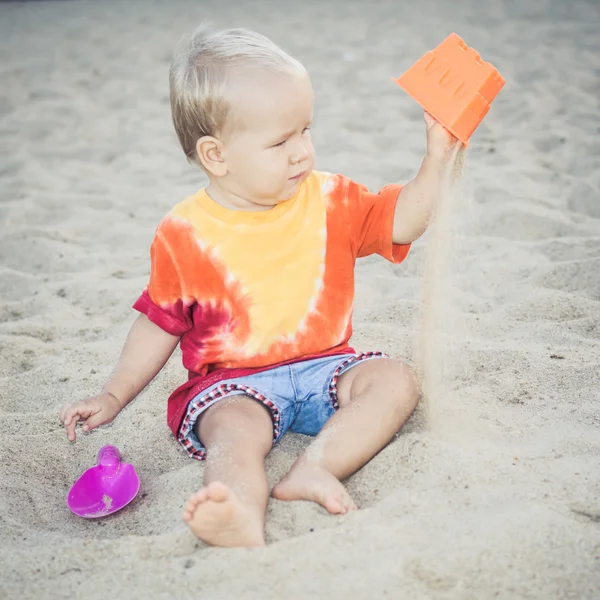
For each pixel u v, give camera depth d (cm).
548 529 149
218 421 177
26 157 465
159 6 869
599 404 204
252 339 188
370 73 591
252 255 188
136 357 196
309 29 728
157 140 489
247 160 179
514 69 564
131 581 147
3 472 197
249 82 174
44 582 150
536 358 229
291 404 190
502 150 422
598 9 729
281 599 139
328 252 191
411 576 142
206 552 152
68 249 345
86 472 188
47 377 245
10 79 623
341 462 172
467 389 212
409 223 192
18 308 296
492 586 140
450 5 789
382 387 182
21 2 935
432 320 205
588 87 519
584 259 295
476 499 161
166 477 190
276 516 164
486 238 322
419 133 470
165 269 191
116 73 632
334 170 416
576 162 401
